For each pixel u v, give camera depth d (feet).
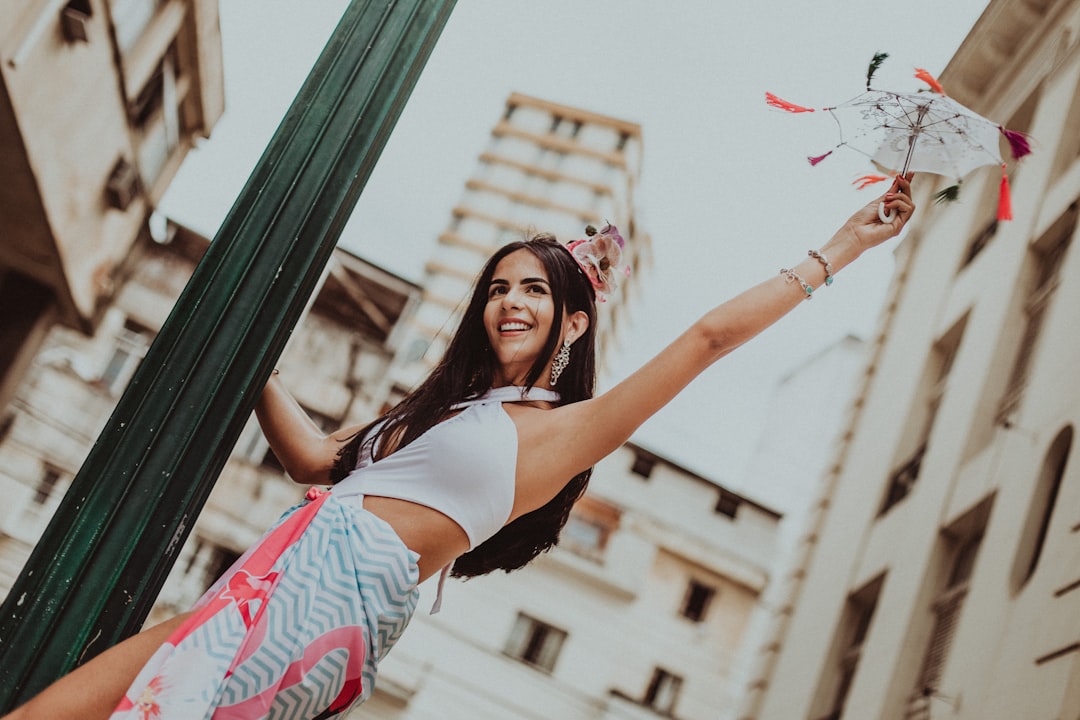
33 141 32.17
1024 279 32.65
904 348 42.70
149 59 36.91
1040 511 26.08
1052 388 27.66
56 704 4.86
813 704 37.01
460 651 71.51
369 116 6.39
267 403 7.03
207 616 5.06
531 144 98.99
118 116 37.65
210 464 5.69
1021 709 22.34
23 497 59.31
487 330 6.60
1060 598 22.63
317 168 6.20
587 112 98.02
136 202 45.03
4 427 58.90
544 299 6.61
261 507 63.77
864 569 37.40
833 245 6.40
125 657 4.99
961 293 38.04
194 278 5.98
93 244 42.83
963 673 26.07
